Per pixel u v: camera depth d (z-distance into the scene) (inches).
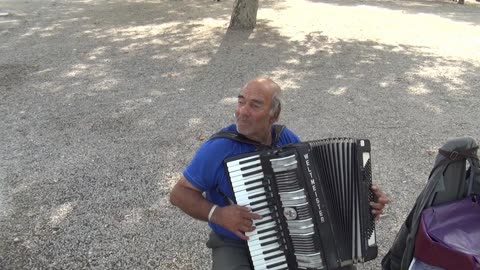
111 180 181.0
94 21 489.7
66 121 237.5
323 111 254.8
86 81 300.4
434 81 312.0
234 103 264.1
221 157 99.7
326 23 501.7
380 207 100.1
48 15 524.1
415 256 102.1
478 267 91.7
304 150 94.0
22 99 268.2
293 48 387.5
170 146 210.5
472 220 102.5
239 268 100.6
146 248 142.6
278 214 94.6
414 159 202.5
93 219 156.5
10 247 142.0
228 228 95.3
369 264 135.7
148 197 169.9
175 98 271.3
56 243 144.3
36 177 183.0
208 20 494.9
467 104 270.5
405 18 559.5
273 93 101.3
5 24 473.1
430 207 106.3
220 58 354.0
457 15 605.6
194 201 99.6
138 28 455.5
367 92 287.0
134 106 258.2
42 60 346.9
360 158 96.2
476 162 109.5
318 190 94.3
